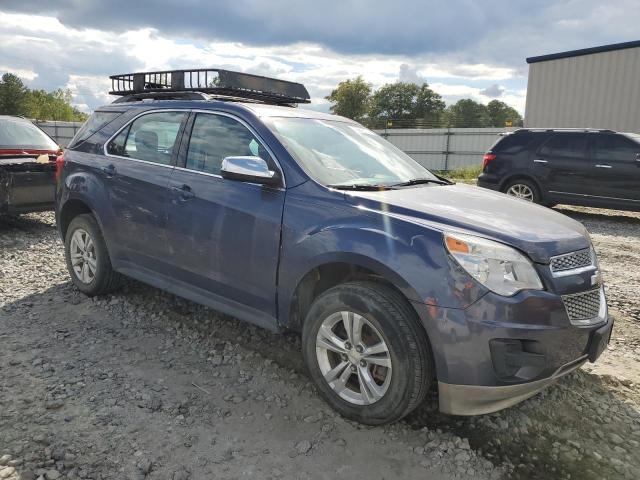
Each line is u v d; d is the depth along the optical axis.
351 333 2.94
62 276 5.50
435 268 2.68
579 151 10.48
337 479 2.53
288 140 3.57
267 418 3.01
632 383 3.55
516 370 2.64
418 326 2.75
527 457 2.77
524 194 11.20
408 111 86.62
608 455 2.80
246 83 4.62
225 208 3.54
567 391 3.43
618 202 10.16
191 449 2.70
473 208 3.14
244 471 2.55
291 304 3.26
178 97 4.36
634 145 9.98
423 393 2.78
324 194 3.18
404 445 2.82
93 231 4.62
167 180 3.98
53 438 2.72
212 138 3.86
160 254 4.05
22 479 2.40
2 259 6.13
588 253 3.04
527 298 2.62
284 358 3.77
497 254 2.66
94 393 3.18
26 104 66.38
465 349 2.62
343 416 3.04
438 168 33.62
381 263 2.80
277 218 3.27
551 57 20.55
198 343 3.97
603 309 3.08
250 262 3.42
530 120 21.50
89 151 4.77
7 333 4.01
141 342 3.95
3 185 7.20
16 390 3.18
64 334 4.03
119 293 4.95
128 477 2.46
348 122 4.41
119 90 5.20
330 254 2.99
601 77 19.56
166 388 3.29
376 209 2.99
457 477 2.59
